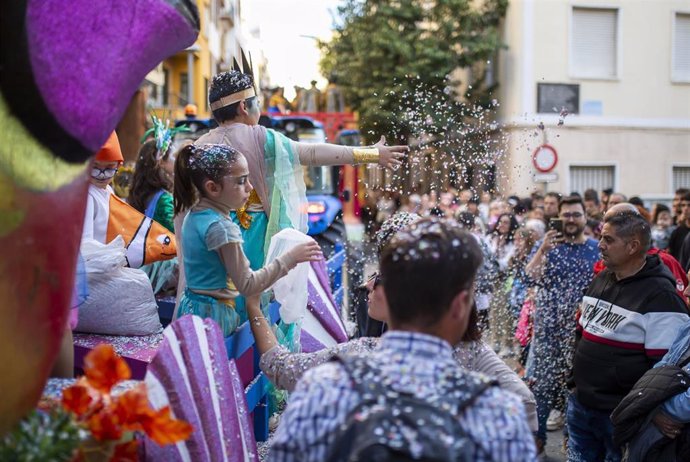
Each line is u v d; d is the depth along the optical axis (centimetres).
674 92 1805
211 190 279
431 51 1719
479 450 146
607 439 382
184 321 211
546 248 512
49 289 166
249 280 271
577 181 1780
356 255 586
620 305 372
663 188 1819
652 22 1783
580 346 392
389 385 151
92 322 306
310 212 807
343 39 1870
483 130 448
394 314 166
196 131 909
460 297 166
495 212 753
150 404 194
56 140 165
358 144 907
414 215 287
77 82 169
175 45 202
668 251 792
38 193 161
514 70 1772
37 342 164
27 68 157
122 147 494
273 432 352
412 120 443
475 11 1800
